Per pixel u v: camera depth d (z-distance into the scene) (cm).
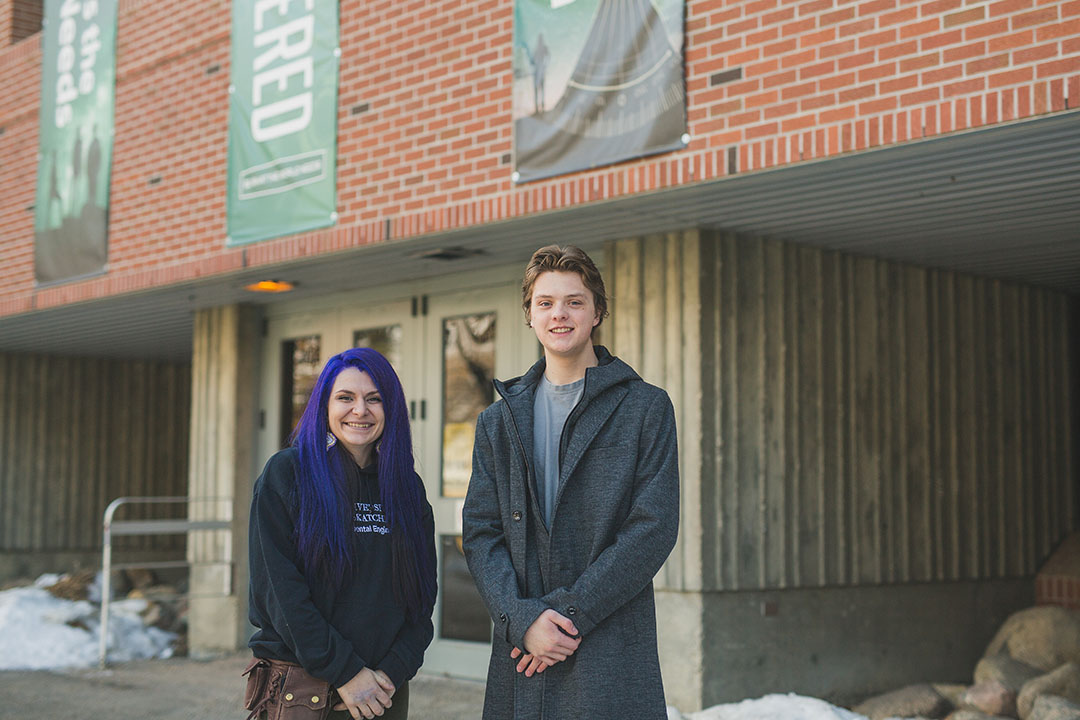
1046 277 902
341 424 336
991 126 497
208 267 898
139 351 1409
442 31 739
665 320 715
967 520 866
